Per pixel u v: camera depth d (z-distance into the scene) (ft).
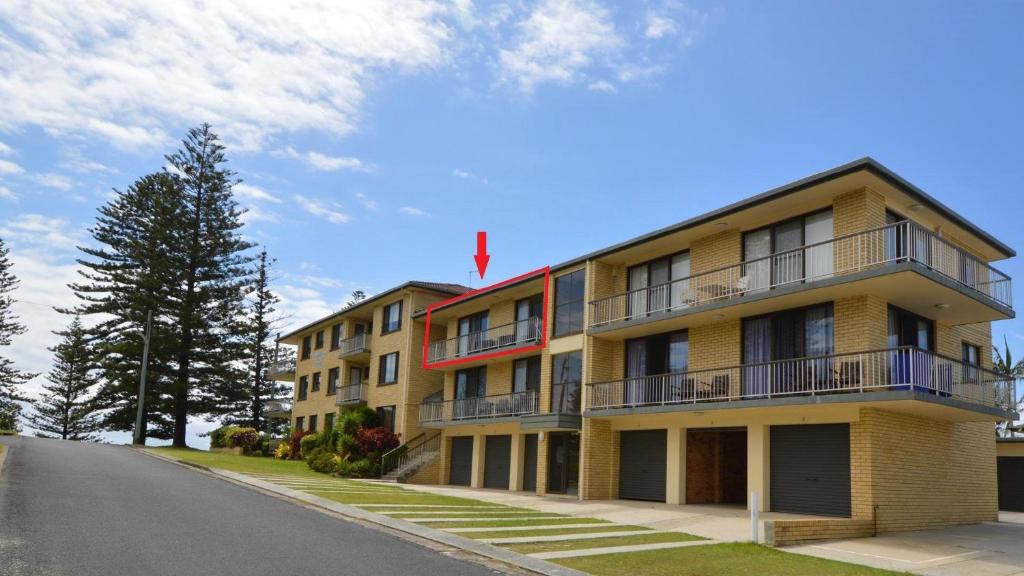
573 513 59.41
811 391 55.93
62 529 34.35
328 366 145.48
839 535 48.70
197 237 158.30
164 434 167.84
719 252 69.62
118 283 157.79
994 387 62.64
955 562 40.55
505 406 93.45
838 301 59.06
